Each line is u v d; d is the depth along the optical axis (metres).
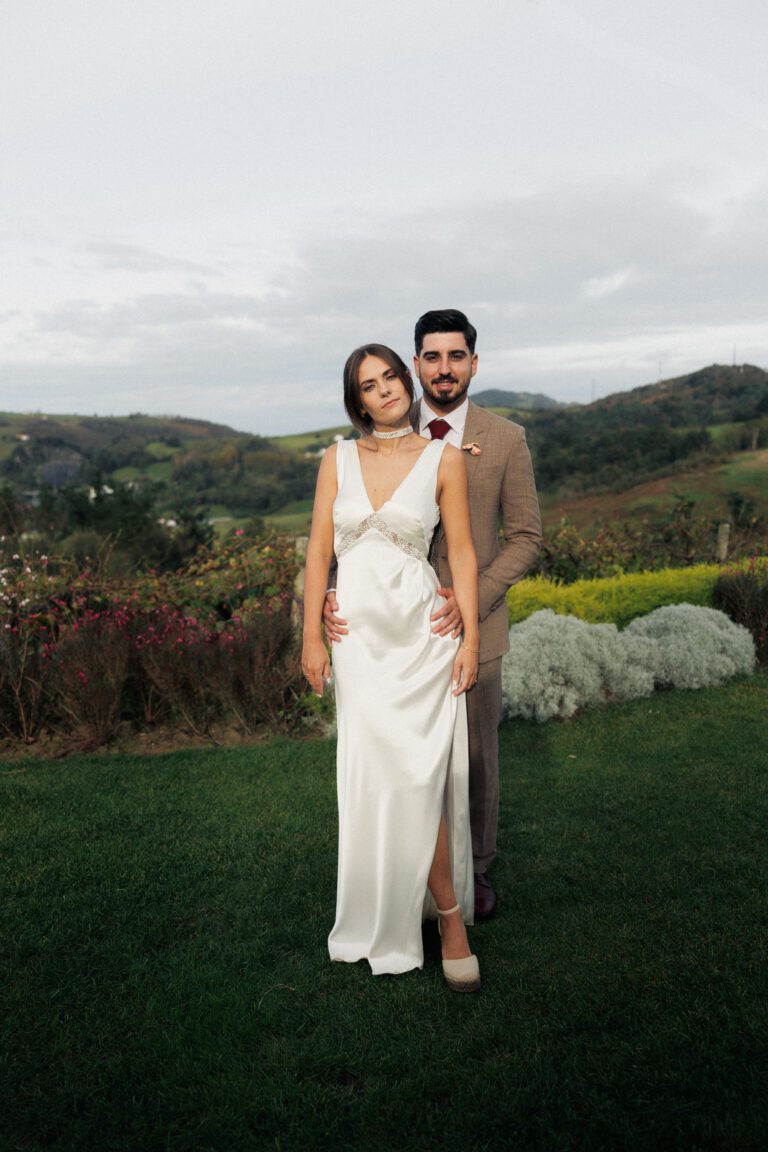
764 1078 2.09
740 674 6.94
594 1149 1.89
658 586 8.02
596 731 5.54
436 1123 1.99
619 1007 2.42
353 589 2.65
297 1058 2.21
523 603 7.48
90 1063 2.20
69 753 5.29
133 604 6.69
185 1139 1.94
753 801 4.09
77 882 3.27
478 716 3.06
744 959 2.65
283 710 5.71
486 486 3.04
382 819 2.56
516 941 2.83
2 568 6.57
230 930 2.90
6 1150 1.91
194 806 4.15
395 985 2.57
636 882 3.24
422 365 3.02
